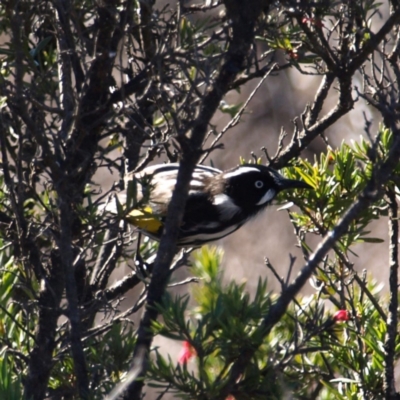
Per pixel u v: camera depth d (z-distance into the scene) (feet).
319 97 24.66
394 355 19.27
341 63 20.65
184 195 15.80
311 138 23.79
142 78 18.61
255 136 71.56
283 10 19.45
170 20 17.88
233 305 14.73
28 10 18.16
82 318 18.37
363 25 21.88
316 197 21.63
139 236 25.94
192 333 15.01
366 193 14.24
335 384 20.39
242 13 15.66
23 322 21.76
